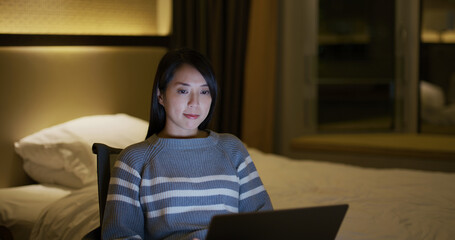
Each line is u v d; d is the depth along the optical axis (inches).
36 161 101.7
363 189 100.0
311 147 169.2
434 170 152.5
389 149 157.6
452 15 177.8
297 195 95.8
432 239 73.4
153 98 67.2
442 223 79.7
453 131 181.6
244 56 157.4
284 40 176.9
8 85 100.2
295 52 179.3
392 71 183.2
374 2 180.1
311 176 110.0
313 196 94.3
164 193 61.7
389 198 93.4
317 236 55.7
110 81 118.3
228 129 156.6
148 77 127.0
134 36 124.2
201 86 64.7
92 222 80.0
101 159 69.3
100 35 116.3
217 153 66.3
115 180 62.3
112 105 119.0
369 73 183.3
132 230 60.9
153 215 61.7
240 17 153.9
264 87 167.3
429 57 181.8
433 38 180.4
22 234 88.9
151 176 62.6
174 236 60.8
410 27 179.8
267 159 123.4
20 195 95.6
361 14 180.9
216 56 148.3
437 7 178.5
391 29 181.0
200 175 63.7
